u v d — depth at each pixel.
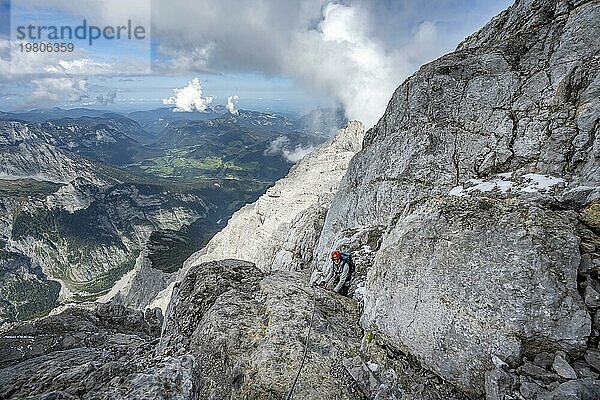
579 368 8.66
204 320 13.63
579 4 19.61
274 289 15.18
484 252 10.47
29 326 26.59
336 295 16.02
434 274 11.09
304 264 34.41
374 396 10.15
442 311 10.59
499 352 9.45
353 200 27.41
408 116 23.80
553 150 15.53
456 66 22.56
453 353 10.18
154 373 9.17
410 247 12.01
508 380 8.77
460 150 20.73
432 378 10.50
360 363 11.16
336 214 29.53
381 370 10.89
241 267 17.75
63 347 23.03
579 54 17.77
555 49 19.23
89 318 30.41
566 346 9.03
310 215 40.00
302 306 13.91
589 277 9.69
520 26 22.92
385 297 12.29
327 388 10.34
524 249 9.96
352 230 23.84
